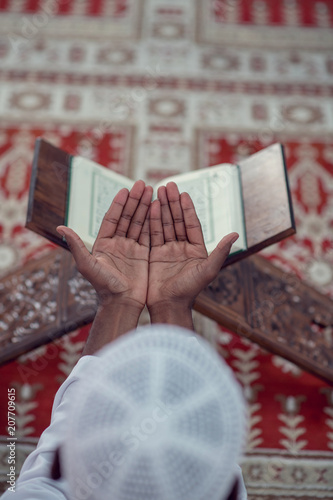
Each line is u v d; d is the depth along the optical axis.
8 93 2.41
